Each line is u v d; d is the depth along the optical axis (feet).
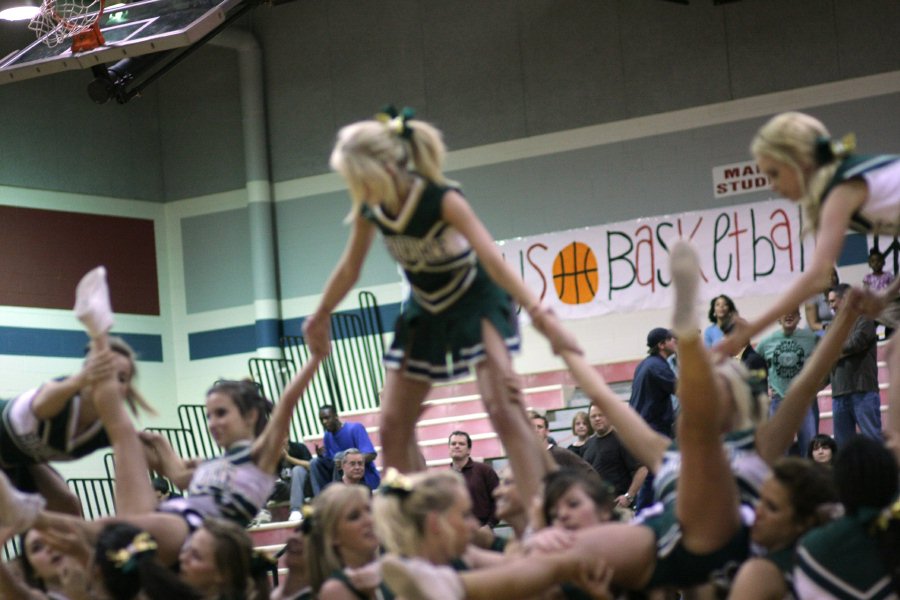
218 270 57.31
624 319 50.37
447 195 14.96
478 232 14.96
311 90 56.34
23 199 53.83
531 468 15.46
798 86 49.16
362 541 15.83
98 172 56.34
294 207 56.39
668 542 14.14
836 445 31.37
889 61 48.06
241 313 56.80
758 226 48.60
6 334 52.42
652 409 33.91
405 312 16.25
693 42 50.70
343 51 55.93
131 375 17.95
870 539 13.41
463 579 12.91
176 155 58.34
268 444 17.67
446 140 54.13
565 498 14.47
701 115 50.42
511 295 15.19
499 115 53.36
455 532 13.93
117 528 15.29
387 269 55.01
